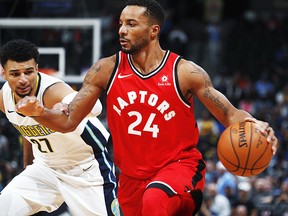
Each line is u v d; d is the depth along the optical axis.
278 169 12.00
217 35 20.28
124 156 4.46
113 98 4.41
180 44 17.58
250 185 10.71
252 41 18.59
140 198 4.51
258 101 15.91
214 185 10.12
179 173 4.36
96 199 5.20
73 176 5.19
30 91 4.76
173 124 4.37
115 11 20.62
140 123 4.36
